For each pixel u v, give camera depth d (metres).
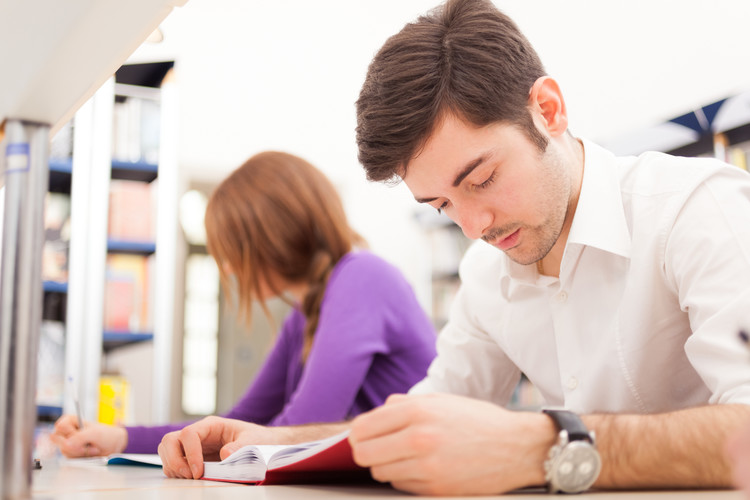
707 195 0.94
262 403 1.96
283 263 1.76
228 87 5.18
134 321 3.04
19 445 0.59
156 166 3.12
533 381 1.24
